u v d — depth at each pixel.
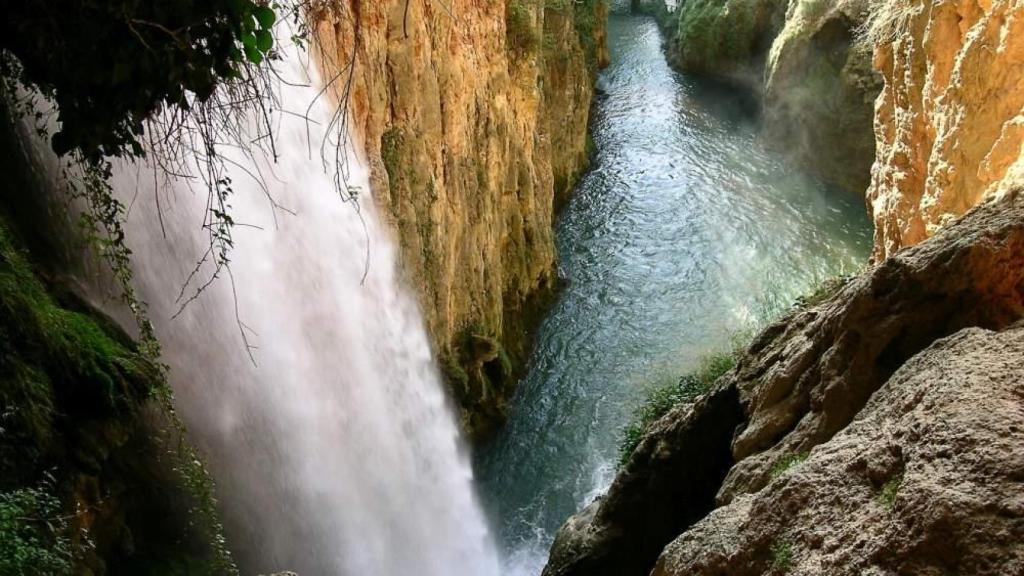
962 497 3.44
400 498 12.98
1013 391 4.07
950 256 5.83
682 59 38.25
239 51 4.58
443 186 14.77
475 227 16.70
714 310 21.03
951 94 10.23
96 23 4.23
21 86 7.01
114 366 7.02
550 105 24.72
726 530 4.86
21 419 5.96
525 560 14.42
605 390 18.30
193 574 7.47
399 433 13.35
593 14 35.38
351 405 12.05
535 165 21.03
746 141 30.91
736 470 6.48
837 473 4.34
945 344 5.00
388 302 13.12
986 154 9.64
